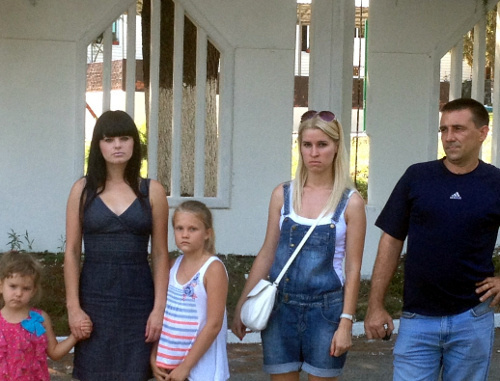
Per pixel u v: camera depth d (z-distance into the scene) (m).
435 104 10.84
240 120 10.52
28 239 10.20
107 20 10.12
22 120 10.09
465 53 19.44
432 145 10.88
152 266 4.81
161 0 11.06
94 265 4.66
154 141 10.42
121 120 4.62
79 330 4.61
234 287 9.16
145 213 4.67
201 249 4.65
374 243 10.50
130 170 4.71
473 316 4.39
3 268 4.50
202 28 10.30
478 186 4.37
